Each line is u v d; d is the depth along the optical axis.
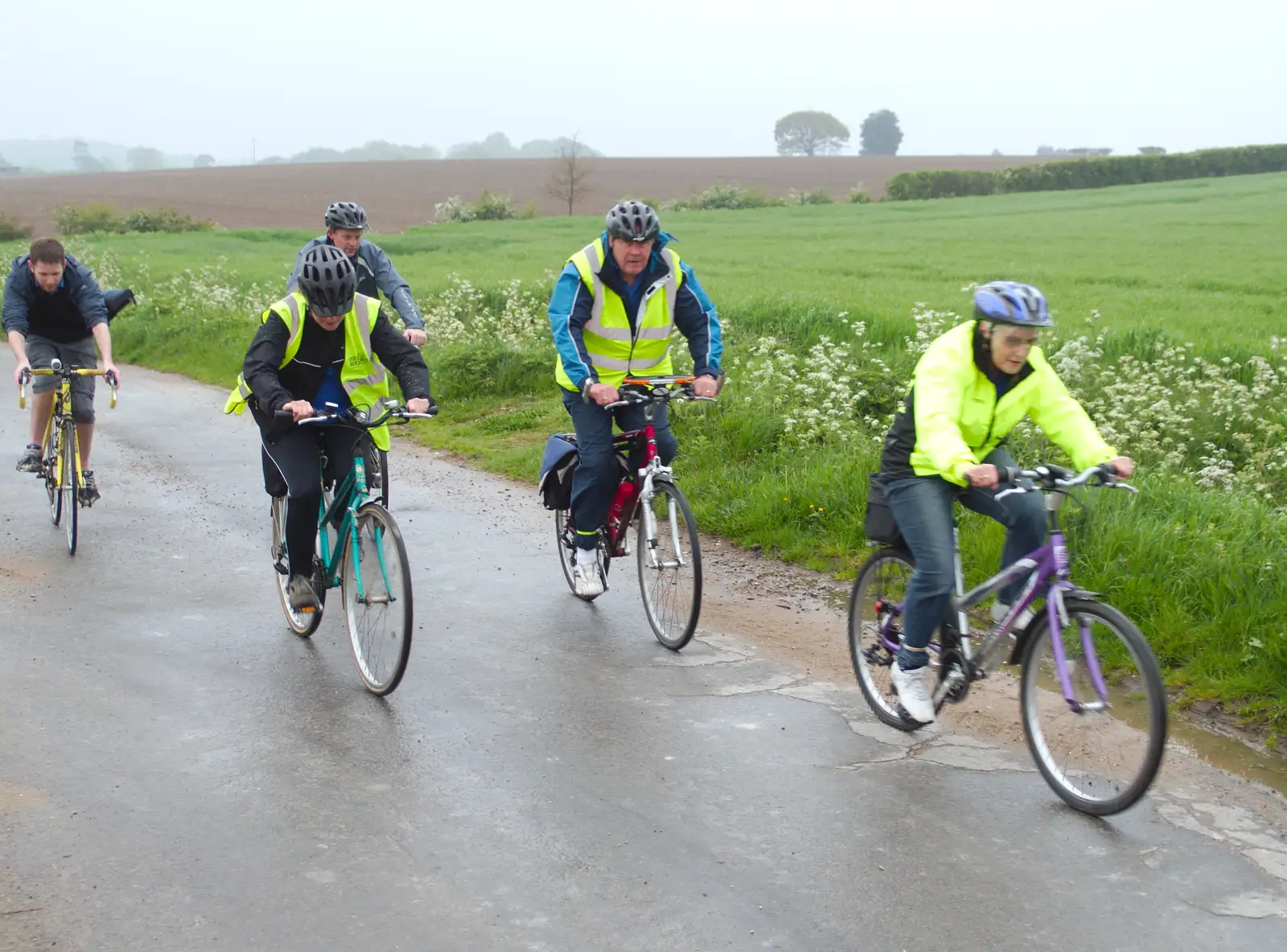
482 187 80.62
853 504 7.28
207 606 6.20
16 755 4.36
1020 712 4.70
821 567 6.83
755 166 100.06
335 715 4.79
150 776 4.20
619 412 5.78
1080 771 4.04
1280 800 4.09
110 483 9.02
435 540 7.57
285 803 4.01
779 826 3.88
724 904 3.41
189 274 25.39
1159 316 16.53
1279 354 11.47
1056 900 3.44
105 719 4.71
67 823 3.85
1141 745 3.84
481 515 8.23
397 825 3.87
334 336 5.09
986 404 4.23
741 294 19.39
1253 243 31.34
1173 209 45.84
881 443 8.33
